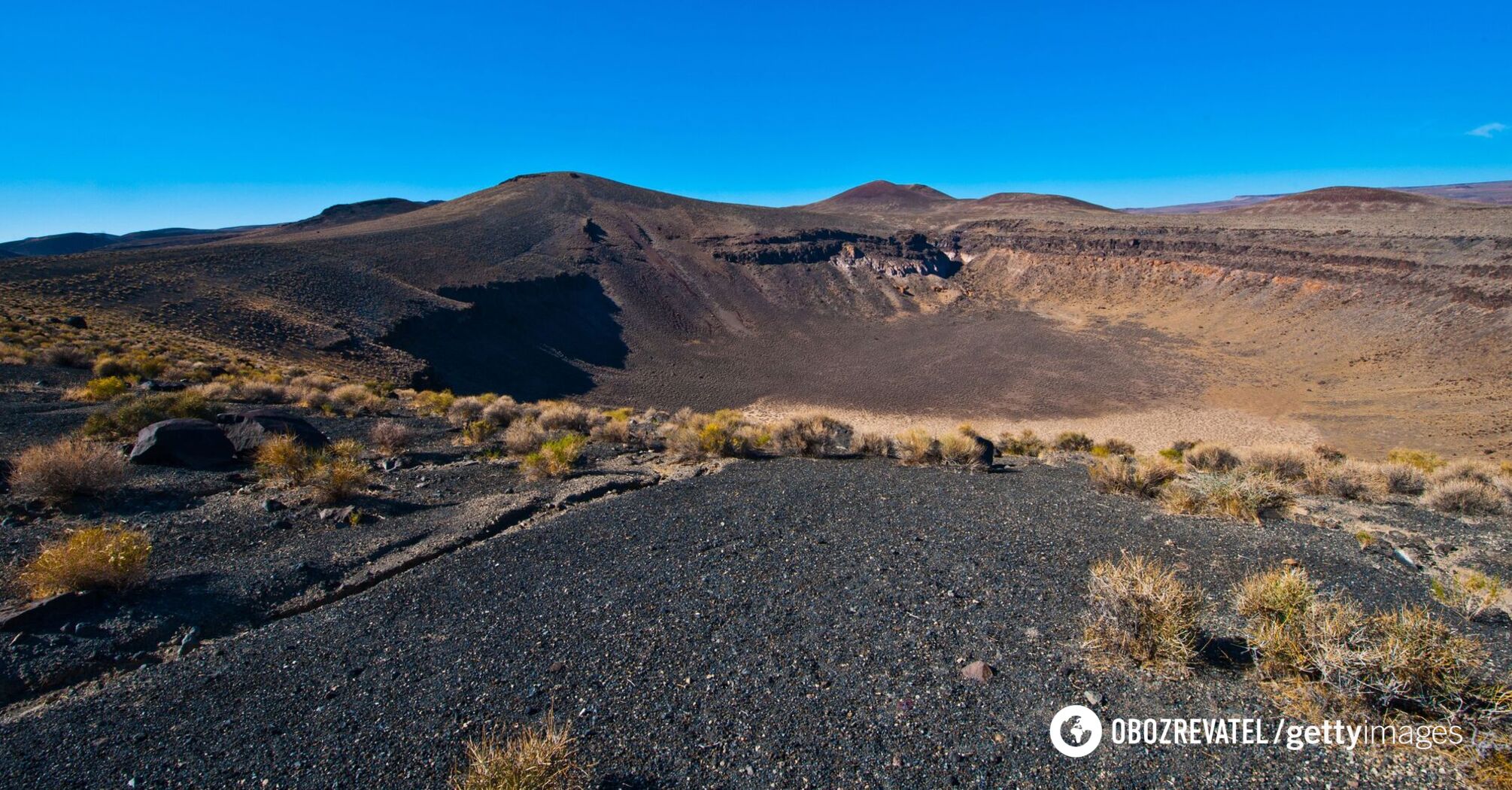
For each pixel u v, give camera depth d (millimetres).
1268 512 9219
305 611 6254
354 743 4137
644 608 5973
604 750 4000
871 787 3662
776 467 12875
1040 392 64312
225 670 5043
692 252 125312
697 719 4305
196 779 3854
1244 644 4984
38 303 33625
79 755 4047
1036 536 7816
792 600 6066
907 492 10289
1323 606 4793
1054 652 4984
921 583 6406
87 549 5953
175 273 51781
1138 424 52250
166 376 21250
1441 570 7016
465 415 18719
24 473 8164
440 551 7656
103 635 5359
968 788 3639
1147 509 9297
